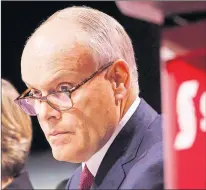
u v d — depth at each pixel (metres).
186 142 1.95
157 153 2.14
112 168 2.20
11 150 2.47
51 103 2.18
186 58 1.93
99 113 2.17
